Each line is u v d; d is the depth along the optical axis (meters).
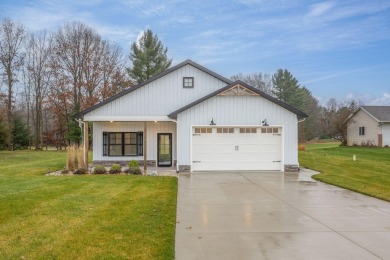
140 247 5.84
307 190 11.81
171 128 20.03
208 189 11.99
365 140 36.41
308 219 7.86
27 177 14.48
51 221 7.35
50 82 39.16
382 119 34.16
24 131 38.97
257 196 10.71
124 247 5.82
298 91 61.59
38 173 16.09
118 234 6.50
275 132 17.36
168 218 7.76
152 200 9.70
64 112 38.16
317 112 65.69
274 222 7.60
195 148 17.20
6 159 23.86
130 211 8.30
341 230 6.98
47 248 5.75
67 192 10.81
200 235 6.64
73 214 7.95
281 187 12.45
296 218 7.95
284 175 15.80
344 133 39.12
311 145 43.91
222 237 6.52
